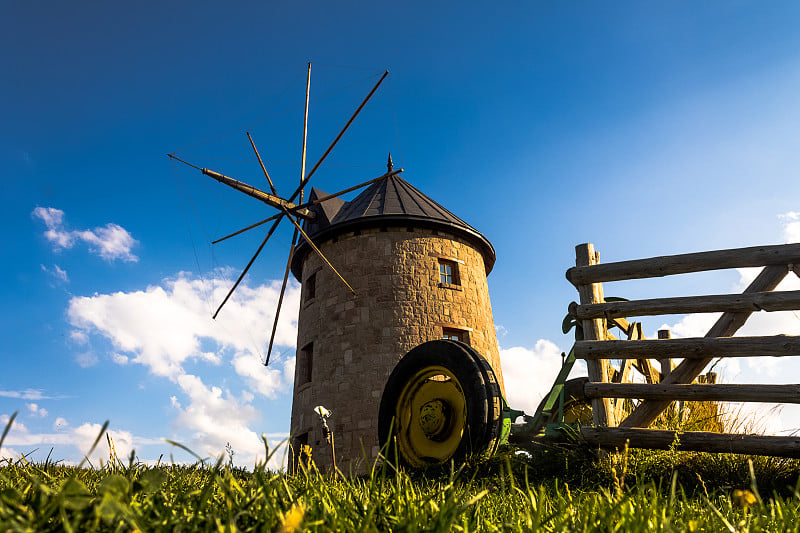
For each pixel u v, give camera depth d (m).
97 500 1.14
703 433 5.18
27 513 1.10
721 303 5.48
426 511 1.61
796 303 5.16
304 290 21.89
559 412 7.20
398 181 22.62
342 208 22.61
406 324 18.97
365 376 18.39
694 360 5.58
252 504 1.48
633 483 4.87
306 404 19.28
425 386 8.04
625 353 5.80
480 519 1.72
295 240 20.77
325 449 17.83
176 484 2.12
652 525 1.58
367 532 1.36
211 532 1.27
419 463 7.53
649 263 5.91
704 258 5.65
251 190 19.00
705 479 4.89
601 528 1.58
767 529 1.80
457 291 20.19
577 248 6.47
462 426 7.12
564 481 5.27
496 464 6.07
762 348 5.19
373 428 17.61
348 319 19.31
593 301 6.16
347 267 20.05
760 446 4.92
